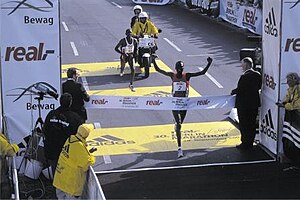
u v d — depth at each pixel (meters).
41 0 13.84
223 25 33.84
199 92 21.08
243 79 15.32
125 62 22.69
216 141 16.53
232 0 33.00
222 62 25.27
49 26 13.99
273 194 13.23
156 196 13.16
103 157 15.45
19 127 14.36
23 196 13.16
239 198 13.05
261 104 15.72
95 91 21.16
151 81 22.42
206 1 36.25
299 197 13.10
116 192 13.38
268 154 15.43
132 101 15.24
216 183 13.82
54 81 14.28
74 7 41.28
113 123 18.09
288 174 14.26
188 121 18.20
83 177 11.95
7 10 13.77
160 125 17.86
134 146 16.23
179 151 15.41
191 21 35.25
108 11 39.16
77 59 25.98
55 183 12.02
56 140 12.82
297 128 14.17
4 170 13.45
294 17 14.41
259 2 29.61
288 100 14.25
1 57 13.98
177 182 13.88
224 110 19.17
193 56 26.44
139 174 14.36
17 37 13.95
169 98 15.23
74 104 14.50
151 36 23.42
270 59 15.09
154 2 41.97
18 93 14.21
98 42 29.33
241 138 15.80
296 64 14.63
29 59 14.09
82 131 11.82
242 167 14.70
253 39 19.33
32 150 13.82
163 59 25.88
